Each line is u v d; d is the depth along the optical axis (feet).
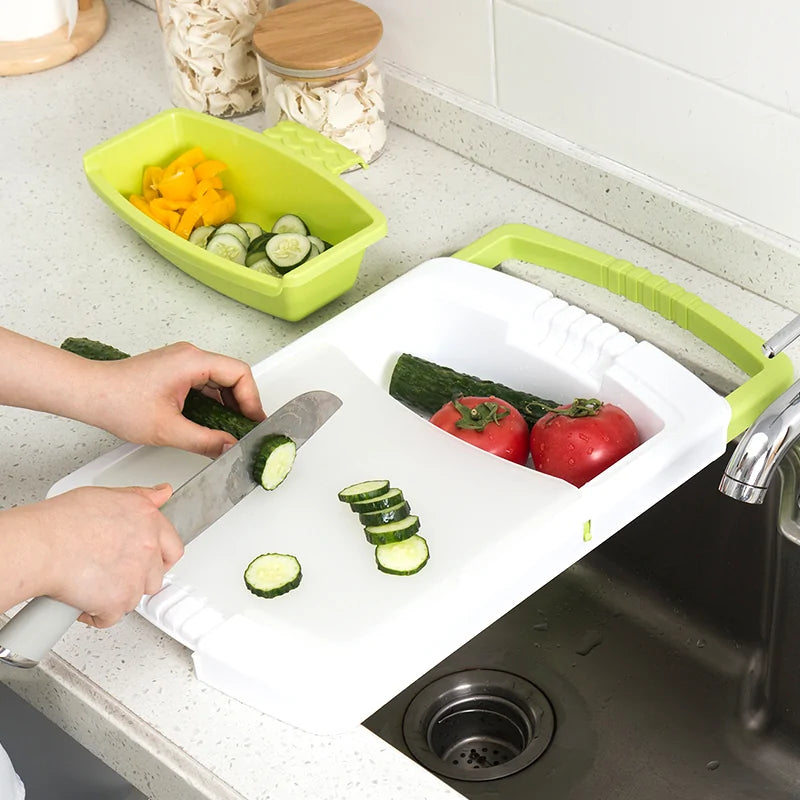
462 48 4.21
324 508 3.08
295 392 3.39
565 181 4.13
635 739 3.44
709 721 3.48
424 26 4.30
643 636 3.68
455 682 3.59
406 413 3.34
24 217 4.38
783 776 3.36
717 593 3.63
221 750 2.67
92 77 5.07
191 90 4.67
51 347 3.05
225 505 2.99
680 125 3.66
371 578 2.88
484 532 2.96
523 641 3.67
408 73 4.50
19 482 3.36
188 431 3.04
